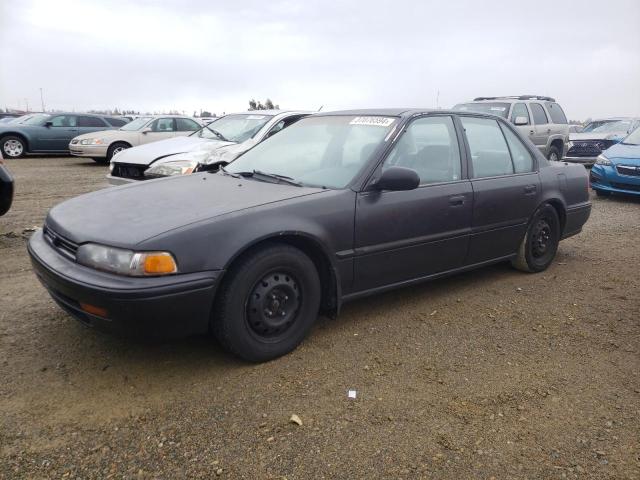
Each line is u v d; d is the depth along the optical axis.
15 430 2.61
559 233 5.38
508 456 2.52
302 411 2.83
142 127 15.59
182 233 2.91
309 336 3.71
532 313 4.24
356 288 3.73
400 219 3.83
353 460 2.46
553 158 14.23
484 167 4.60
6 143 16.47
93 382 3.06
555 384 3.17
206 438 2.59
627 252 6.15
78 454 2.46
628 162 9.66
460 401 2.96
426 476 2.37
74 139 15.02
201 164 7.14
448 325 3.97
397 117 4.14
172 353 3.42
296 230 3.27
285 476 2.36
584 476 2.39
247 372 3.21
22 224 6.88
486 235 4.54
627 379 3.25
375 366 3.33
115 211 3.27
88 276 2.86
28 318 3.88
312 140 4.35
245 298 3.15
